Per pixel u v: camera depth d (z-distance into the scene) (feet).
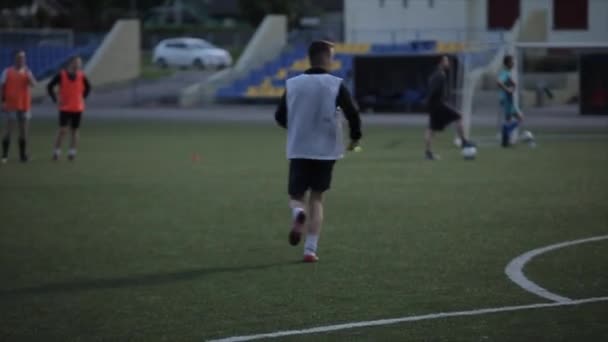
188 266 80.89
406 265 79.36
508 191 124.77
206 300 68.64
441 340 57.06
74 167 163.43
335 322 61.72
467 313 63.21
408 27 402.31
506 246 86.69
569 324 60.18
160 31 605.31
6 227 101.81
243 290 71.51
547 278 73.51
